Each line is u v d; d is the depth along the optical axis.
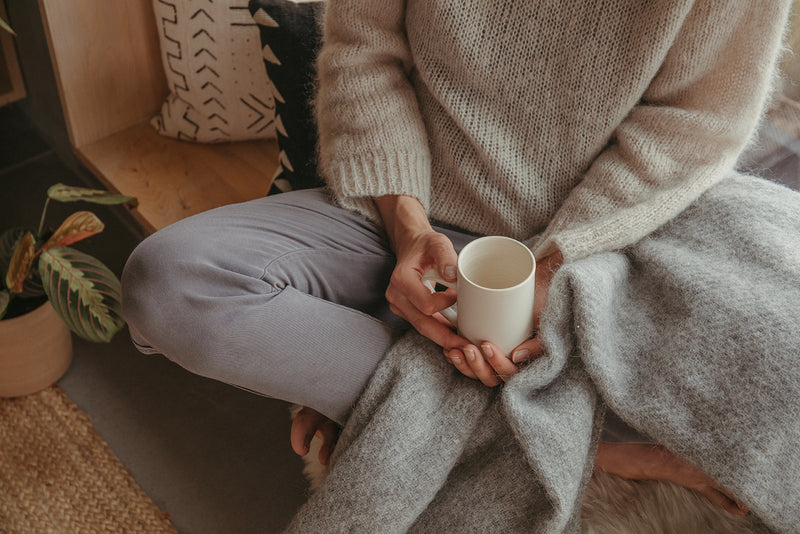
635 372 1.00
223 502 1.40
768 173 1.31
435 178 1.22
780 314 0.93
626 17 1.02
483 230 1.21
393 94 1.17
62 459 1.45
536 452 0.96
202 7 1.51
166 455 1.47
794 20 1.24
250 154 1.71
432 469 1.01
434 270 0.99
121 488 1.41
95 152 1.72
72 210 1.94
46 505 1.38
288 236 1.12
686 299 0.98
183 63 1.59
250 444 1.49
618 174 1.09
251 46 1.55
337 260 1.15
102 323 1.30
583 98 1.08
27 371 1.50
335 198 1.19
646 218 1.06
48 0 1.57
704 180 1.07
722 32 1.00
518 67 1.09
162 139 1.76
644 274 1.07
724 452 0.94
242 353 1.02
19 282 1.36
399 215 1.13
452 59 1.11
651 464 1.11
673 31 1.00
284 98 1.41
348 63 1.17
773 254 0.99
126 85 1.78
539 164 1.16
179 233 1.06
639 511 1.14
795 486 0.93
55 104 1.91
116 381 1.59
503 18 1.06
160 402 1.56
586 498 1.16
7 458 1.45
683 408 0.95
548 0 1.03
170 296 1.01
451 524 1.05
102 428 1.51
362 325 1.07
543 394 1.03
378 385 1.06
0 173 2.03
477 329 0.96
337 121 1.19
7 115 2.17
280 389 1.08
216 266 1.03
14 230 1.49
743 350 0.93
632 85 1.05
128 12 1.71
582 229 1.06
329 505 1.01
